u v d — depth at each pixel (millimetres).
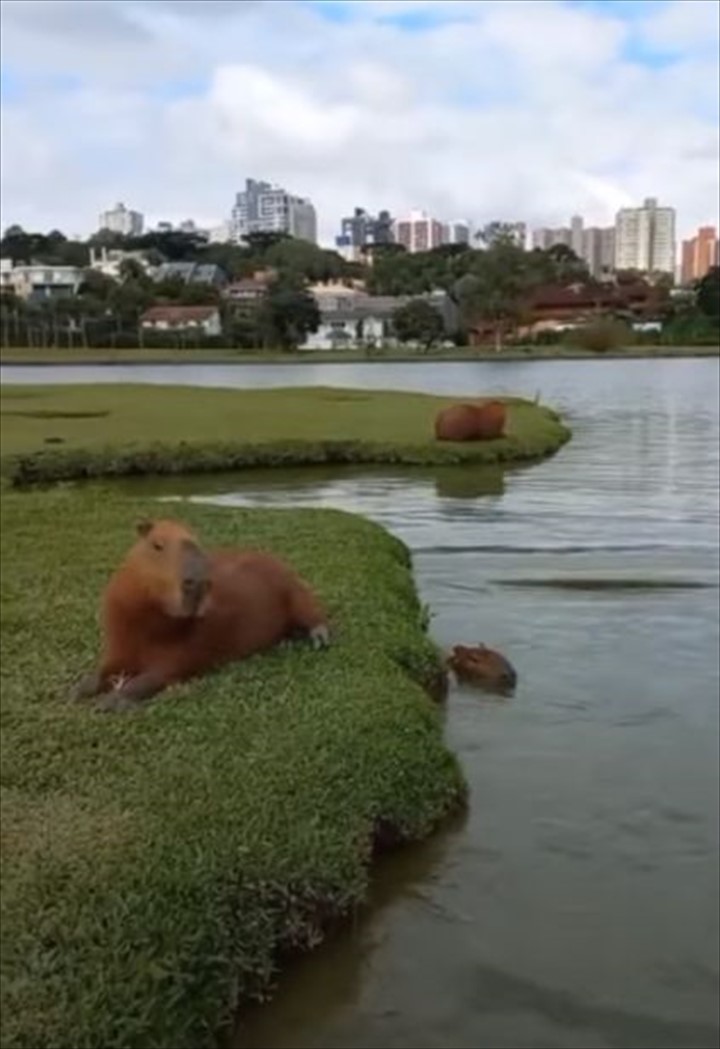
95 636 5887
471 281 82250
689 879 4148
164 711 4820
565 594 8430
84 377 48906
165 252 120062
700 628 7461
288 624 5809
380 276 100062
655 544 10492
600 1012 3385
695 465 16750
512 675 6277
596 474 15734
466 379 46062
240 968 3311
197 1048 3062
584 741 5441
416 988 3473
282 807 3908
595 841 4422
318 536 8938
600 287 90000
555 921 3852
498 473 15898
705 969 3598
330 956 3611
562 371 54000
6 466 14648
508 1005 3408
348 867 3814
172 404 23625
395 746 4566
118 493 13375
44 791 4023
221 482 15039
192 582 5059
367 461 17016
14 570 7449
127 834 3648
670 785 4941
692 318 79750
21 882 3334
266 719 4727
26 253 119812
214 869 3447
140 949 3078
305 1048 3207
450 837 4430
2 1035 2762
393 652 5863
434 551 10164
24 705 4918
